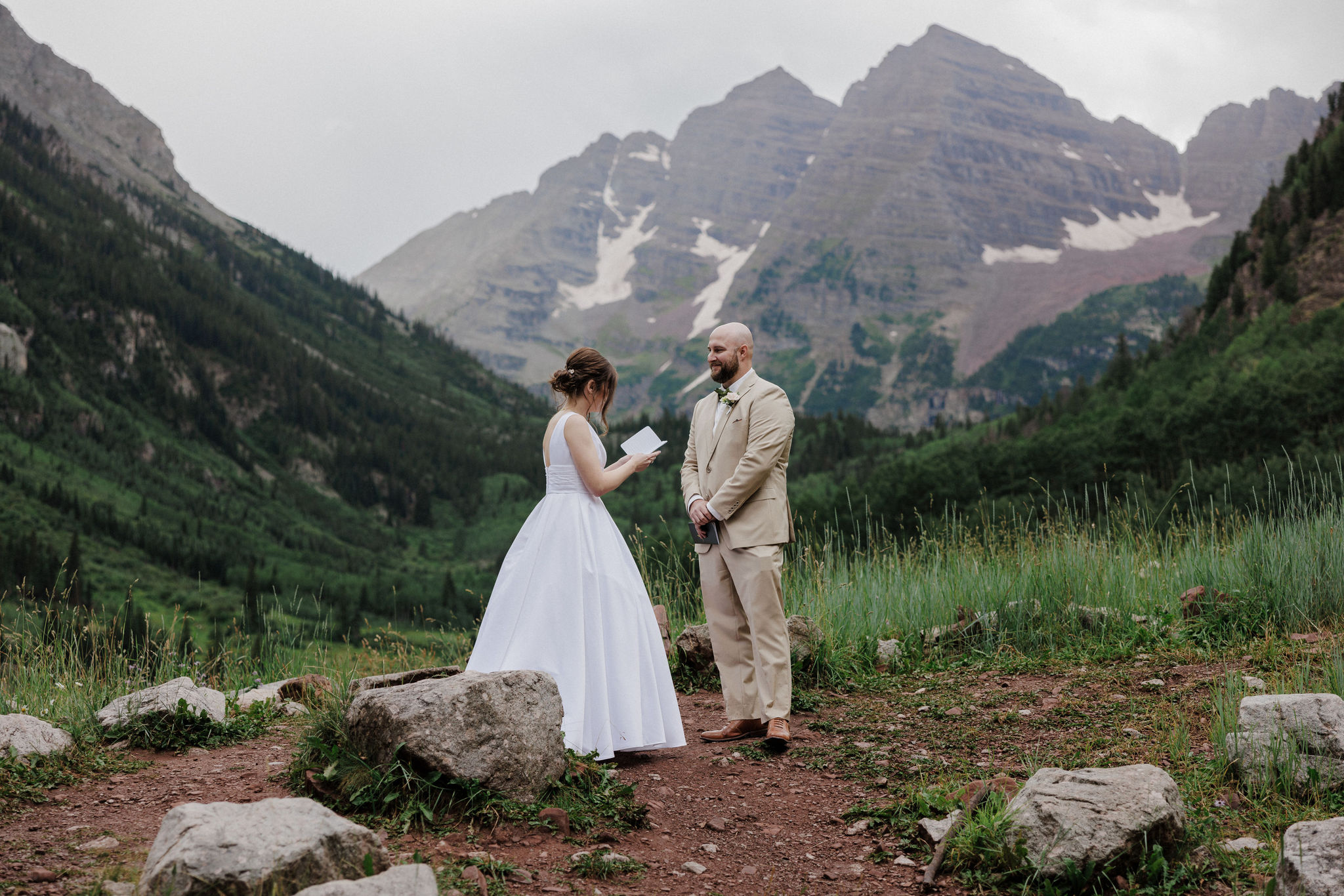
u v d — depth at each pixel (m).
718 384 4.52
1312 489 6.82
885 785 3.58
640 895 2.58
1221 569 6.34
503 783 3.03
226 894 2.11
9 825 2.82
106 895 2.28
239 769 3.52
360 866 2.36
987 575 6.79
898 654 5.78
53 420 157.50
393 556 168.50
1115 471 54.81
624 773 3.75
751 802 3.46
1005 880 2.62
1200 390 60.94
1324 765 3.14
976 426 164.50
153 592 93.69
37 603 4.95
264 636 5.48
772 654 4.15
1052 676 5.11
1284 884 2.31
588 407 4.25
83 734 3.78
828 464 150.38
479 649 3.94
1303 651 4.76
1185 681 4.62
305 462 198.75
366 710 3.14
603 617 3.94
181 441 182.75
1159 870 2.53
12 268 189.38
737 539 4.21
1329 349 53.28
